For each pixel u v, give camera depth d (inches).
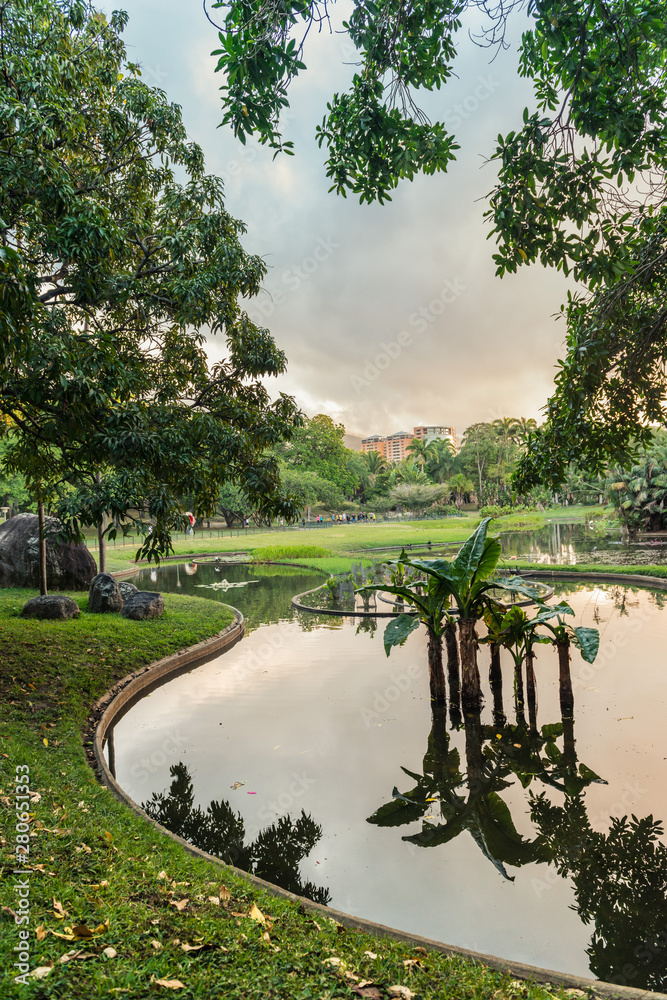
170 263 376.5
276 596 903.1
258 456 408.5
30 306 212.8
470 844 225.6
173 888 159.0
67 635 477.1
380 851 221.5
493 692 393.4
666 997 130.6
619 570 908.6
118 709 382.3
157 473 305.6
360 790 271.1
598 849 217.8
